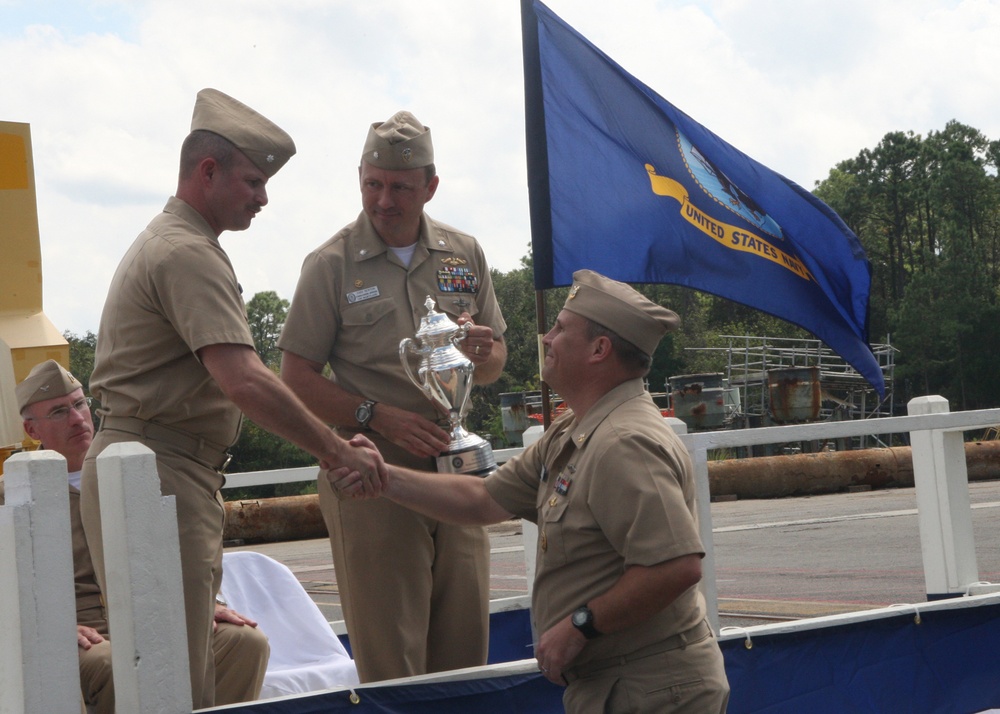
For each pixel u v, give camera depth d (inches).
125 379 116.3
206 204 120.1
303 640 170.1
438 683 120.8
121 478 95.0
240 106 122.1
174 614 97.4
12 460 97.1
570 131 174.4
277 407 112.1
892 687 158.2
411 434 133.3
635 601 97.8
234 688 133.9
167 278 112.7
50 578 95.7
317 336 138.6
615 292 108.6
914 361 2303.2
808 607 278.7
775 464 665.0
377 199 138.1
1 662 97.0
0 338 162.4
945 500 204.8
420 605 134.6
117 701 96.3
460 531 138.9
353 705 115.5
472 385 142.0
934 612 164.4
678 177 181.6
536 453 117.7
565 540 104.4
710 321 2250.2
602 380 108.3
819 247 191.6
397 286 140.9
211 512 119.6
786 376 912.3
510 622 191.2
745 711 144.7
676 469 101.3
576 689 105.3
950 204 2596.0
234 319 113.3
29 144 167.8
